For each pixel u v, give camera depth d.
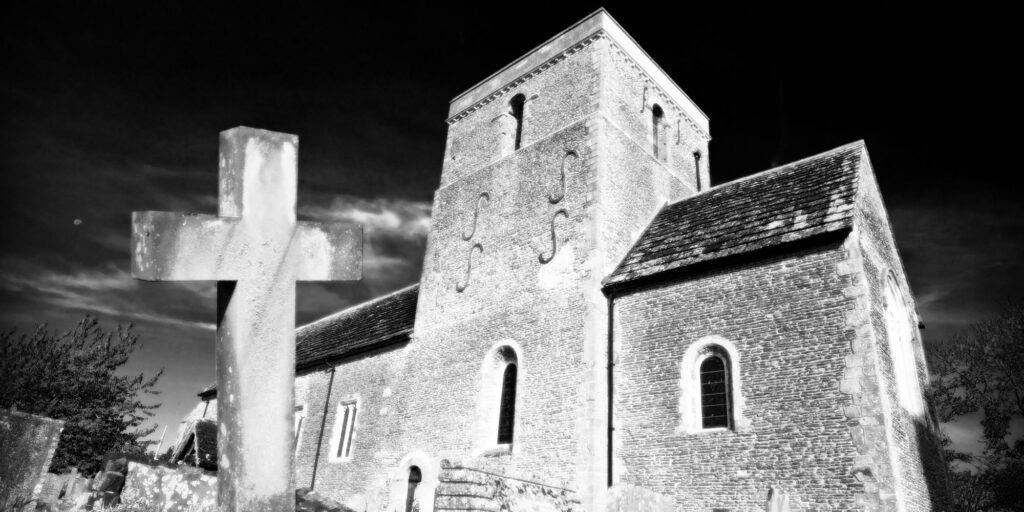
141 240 5.26
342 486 19.70
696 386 13.44
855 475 10.70
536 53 21.59
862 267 11.98
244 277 5.55
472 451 16.30
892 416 11.48
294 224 5.85
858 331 11.52
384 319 24.22
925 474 13.24
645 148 19.84
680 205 18.56
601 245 16.31
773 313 12.75
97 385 25.19
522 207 18.84
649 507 10.47
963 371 26.86
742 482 11.91
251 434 5.34
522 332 16.67
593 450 13.69
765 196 15.59
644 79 21.05
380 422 19.59
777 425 11.87
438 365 18.64
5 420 9.16
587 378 14.53
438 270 20.45
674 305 14.34
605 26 19.75
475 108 23.06
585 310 15.43
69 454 24.05
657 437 13.35
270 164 5.86
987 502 24.16
